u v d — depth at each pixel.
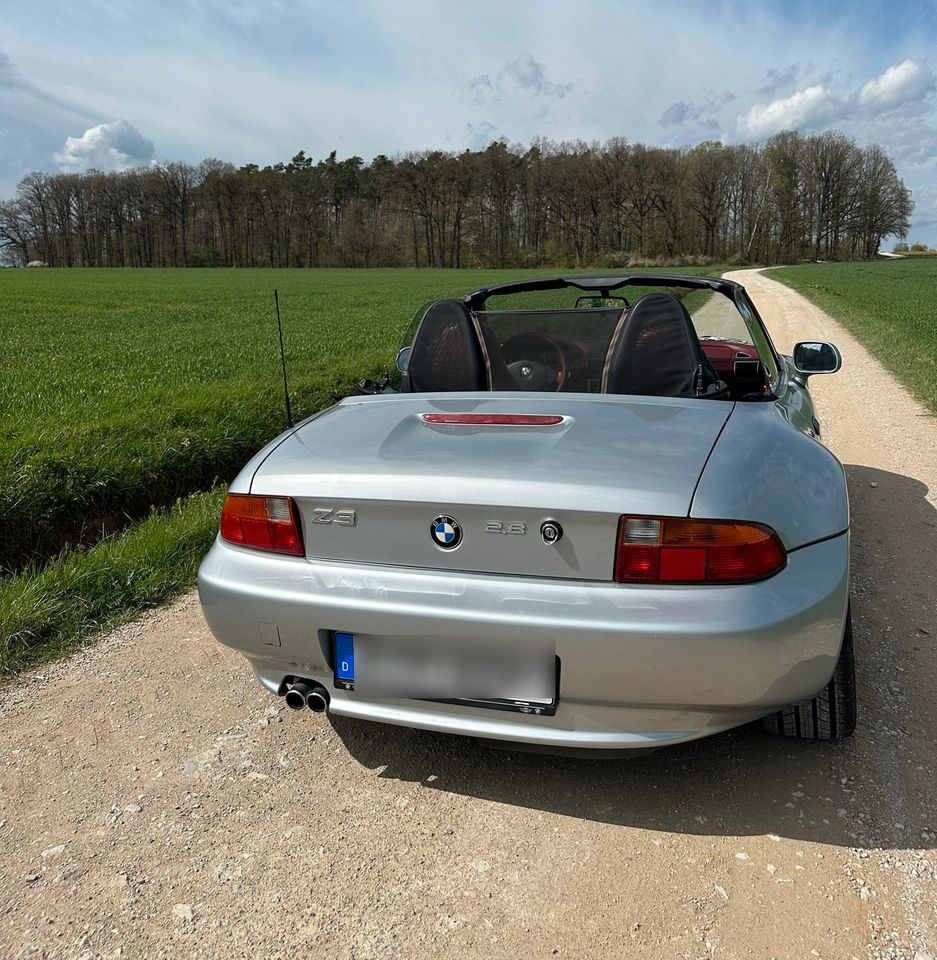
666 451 1.98
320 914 1.79
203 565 2.25
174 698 2.79
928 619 3.19
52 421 6.23
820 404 8.52
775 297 31.80
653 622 1.76
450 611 1.88
